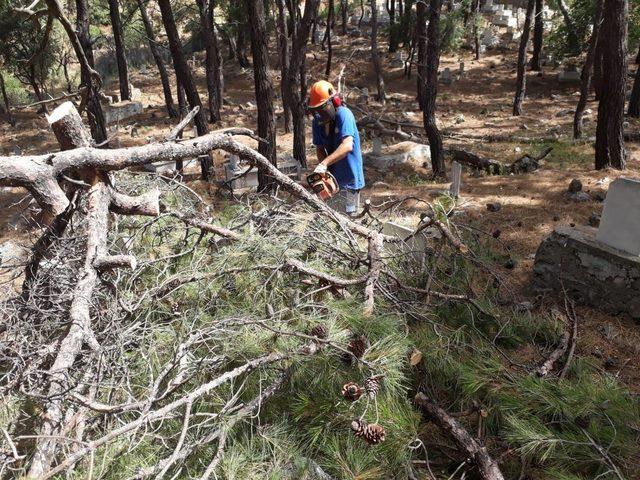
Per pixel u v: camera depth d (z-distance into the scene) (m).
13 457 2.29
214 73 22.28
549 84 25.78
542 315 4.73
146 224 4.29
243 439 2.65
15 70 22.77
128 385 2.73
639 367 4.21
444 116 22.12
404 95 25.92
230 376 2.73
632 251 4.90
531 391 3.03
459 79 27.45
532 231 7.49
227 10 29.36
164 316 3.64
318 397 2.83
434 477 2.68
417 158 14.86
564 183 10.30
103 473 2.33
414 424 2.82
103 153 3.64
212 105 22.53
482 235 7.20
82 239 3.72
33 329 3.17
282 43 19.02
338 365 2.96
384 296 3.85
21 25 19.78
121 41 25.59
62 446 2.45
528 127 19.28
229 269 3.68
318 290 3.53
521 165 12.52
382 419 2.73
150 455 2.52
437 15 12.06
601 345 4.55
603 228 5.09
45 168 3.48
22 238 8.36
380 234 4.70
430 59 12.26
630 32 22.86
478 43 30.22
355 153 5.16
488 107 22.97
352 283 3.72
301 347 2.94
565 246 5.27
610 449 2.74
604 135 11.30
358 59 31.05
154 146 3.88
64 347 2.77
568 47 25.30
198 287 3.73
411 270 4.45
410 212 8.57
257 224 4.56
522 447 2.67
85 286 3.13
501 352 3.61
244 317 3.27
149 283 4.07
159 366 2.96
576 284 5.27
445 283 4.32
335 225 4.61
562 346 3.85
